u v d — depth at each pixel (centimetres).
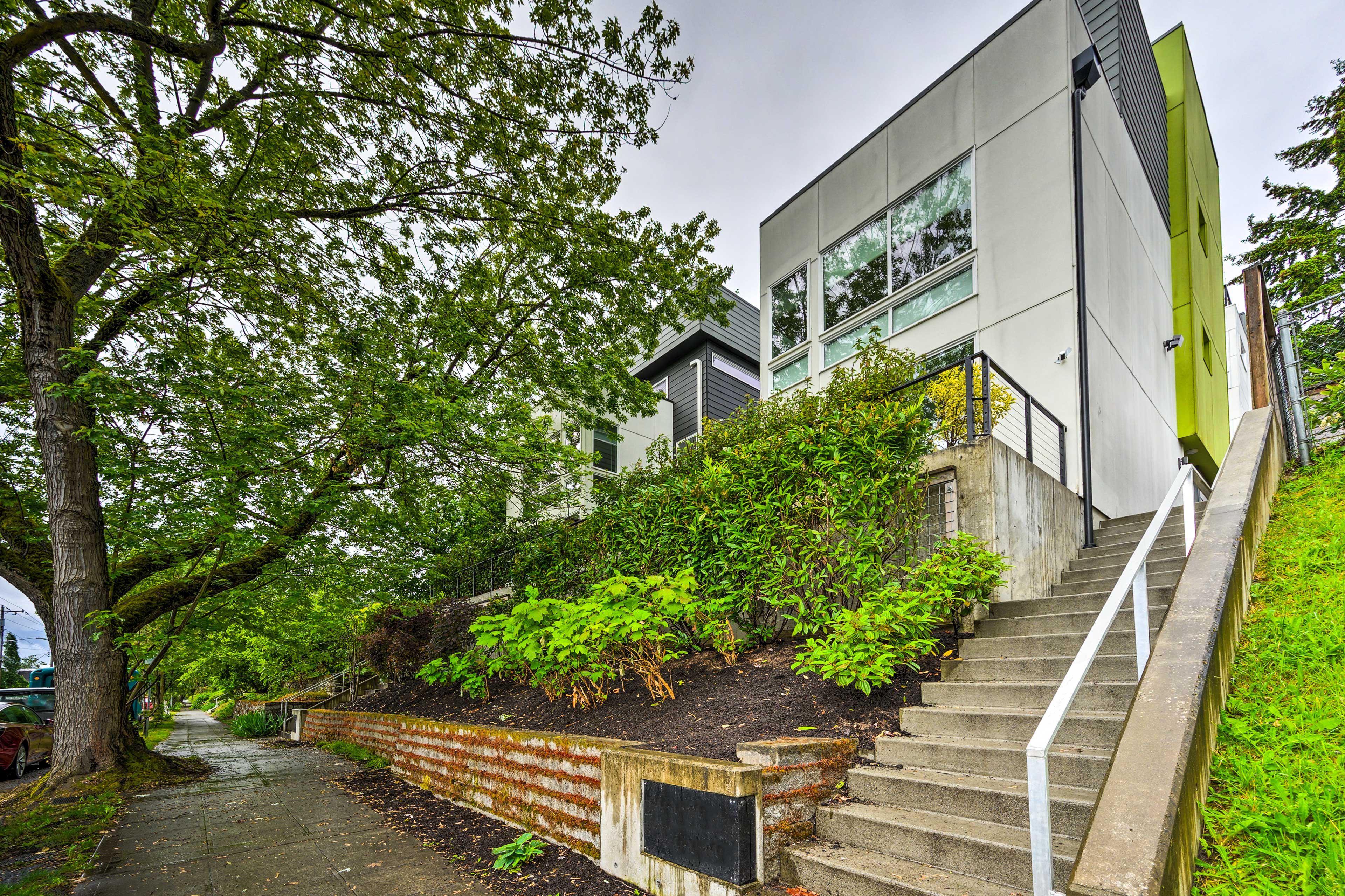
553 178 949
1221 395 1789
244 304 847
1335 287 1218
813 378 1348
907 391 671
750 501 648
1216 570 374
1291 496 596
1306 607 404
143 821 623
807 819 353
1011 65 1056
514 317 1139
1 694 1497
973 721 389
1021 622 518
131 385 736
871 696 470
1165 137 1484
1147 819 216
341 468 986
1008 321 1000
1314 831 237
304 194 845
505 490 1039
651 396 1241
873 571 541
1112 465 946
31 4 625
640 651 590
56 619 821
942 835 298
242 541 832
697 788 339
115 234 745
